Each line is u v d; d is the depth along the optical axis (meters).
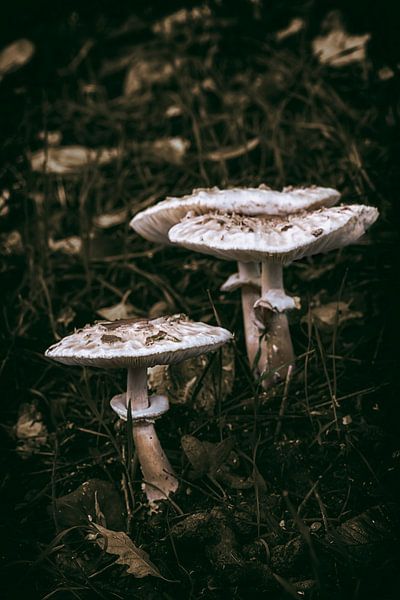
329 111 0.97
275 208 0.71
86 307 0.85
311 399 0.73
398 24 1.03
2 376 0.79
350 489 0.67
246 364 0.77
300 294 0.83
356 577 0.61
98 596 0.63
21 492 0.70
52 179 1.01
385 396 0.72
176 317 0.65
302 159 0.95
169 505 0.66
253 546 0.64
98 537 0.65
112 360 0.63
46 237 0.90
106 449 0.72
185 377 0.74
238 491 0.67
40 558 0.63
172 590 0.62
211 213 0.70
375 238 0.85
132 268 0.88
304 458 0.69
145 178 1.00
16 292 0.87
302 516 0.66
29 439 0.74
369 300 0.81
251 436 0.70
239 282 0.75
